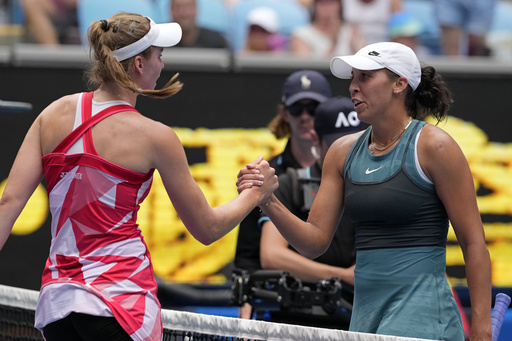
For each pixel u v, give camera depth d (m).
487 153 25.77
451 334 10.02
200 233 9.97
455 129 26.19
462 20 28.73
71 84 26.31
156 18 28.22
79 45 27.58
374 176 10.27
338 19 28.28
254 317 15.57
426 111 10.81
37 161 9.84
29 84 26.08
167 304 21.25
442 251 10.24
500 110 26.62
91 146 9.45
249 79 26.64
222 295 21.25
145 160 9.47
